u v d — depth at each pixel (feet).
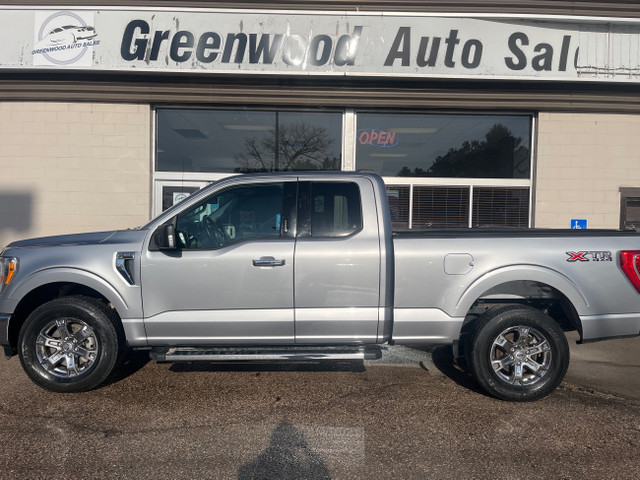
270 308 15.01
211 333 15.12
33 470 11.09
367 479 10.86
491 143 31.65
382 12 29.14
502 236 15.21
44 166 30.37
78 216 30.55
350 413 14.25
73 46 29.32
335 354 14.99
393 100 30.12
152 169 31.07
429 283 14.96
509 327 14.89
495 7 29.12
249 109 31.22
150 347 15.58
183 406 14.66
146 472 11.05
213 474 10.99
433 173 31.73
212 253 15.05
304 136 31.63
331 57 29.45
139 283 15.07
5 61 29.40
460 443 12.52
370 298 14.93
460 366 18.38
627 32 29.40
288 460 11.62
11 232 30.55
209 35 29.22
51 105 30.27
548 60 29.43
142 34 29.25
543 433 13.12
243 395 15.52
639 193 30.63
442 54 29.43
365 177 15.74
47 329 15.40
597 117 30.53
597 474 11.11
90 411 14.29
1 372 17.66
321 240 15.07
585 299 14.96
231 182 15.72
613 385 16.81
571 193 30.78
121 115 30.37
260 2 29.14
